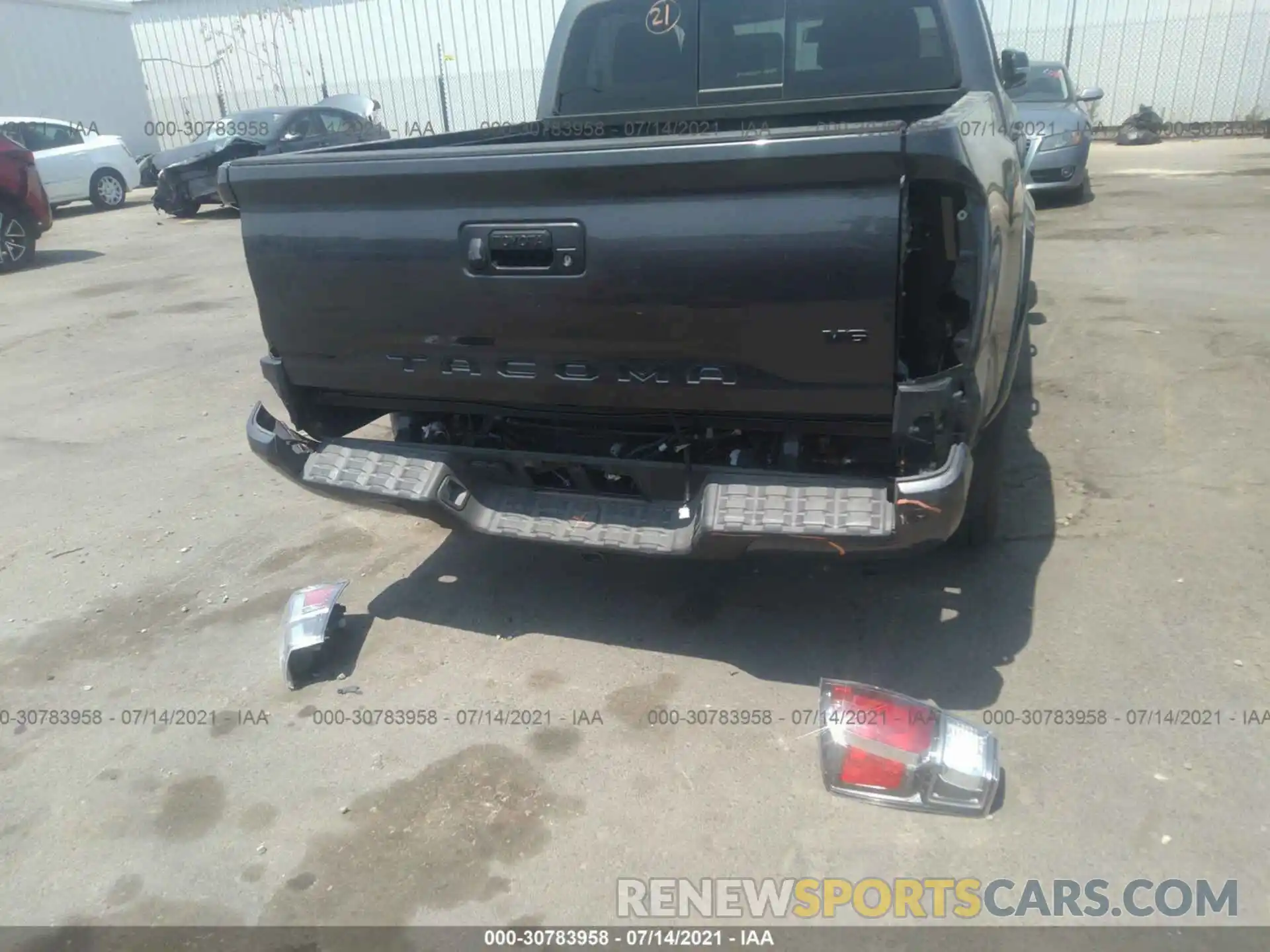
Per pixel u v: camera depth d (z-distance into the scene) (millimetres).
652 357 2785
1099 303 6848
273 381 3393
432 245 2887
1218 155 14602
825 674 3191
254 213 3141
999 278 2799
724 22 4230
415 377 3133
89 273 11219
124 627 3717
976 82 3969
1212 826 2488
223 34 22531
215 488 4953
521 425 3346
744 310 2627
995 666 3152
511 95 20812
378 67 21609
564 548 3086
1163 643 3195
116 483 5066
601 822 2631
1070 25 17719
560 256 2748
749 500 2801
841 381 2639
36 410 6309
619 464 3062
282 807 2760
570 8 4543
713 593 3713
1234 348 5750
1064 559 3725
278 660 3459
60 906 2471
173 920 2414
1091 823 2523
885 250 2453
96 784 2893
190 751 3010
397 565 4078
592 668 3303
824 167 2436
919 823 2574
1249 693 2943
